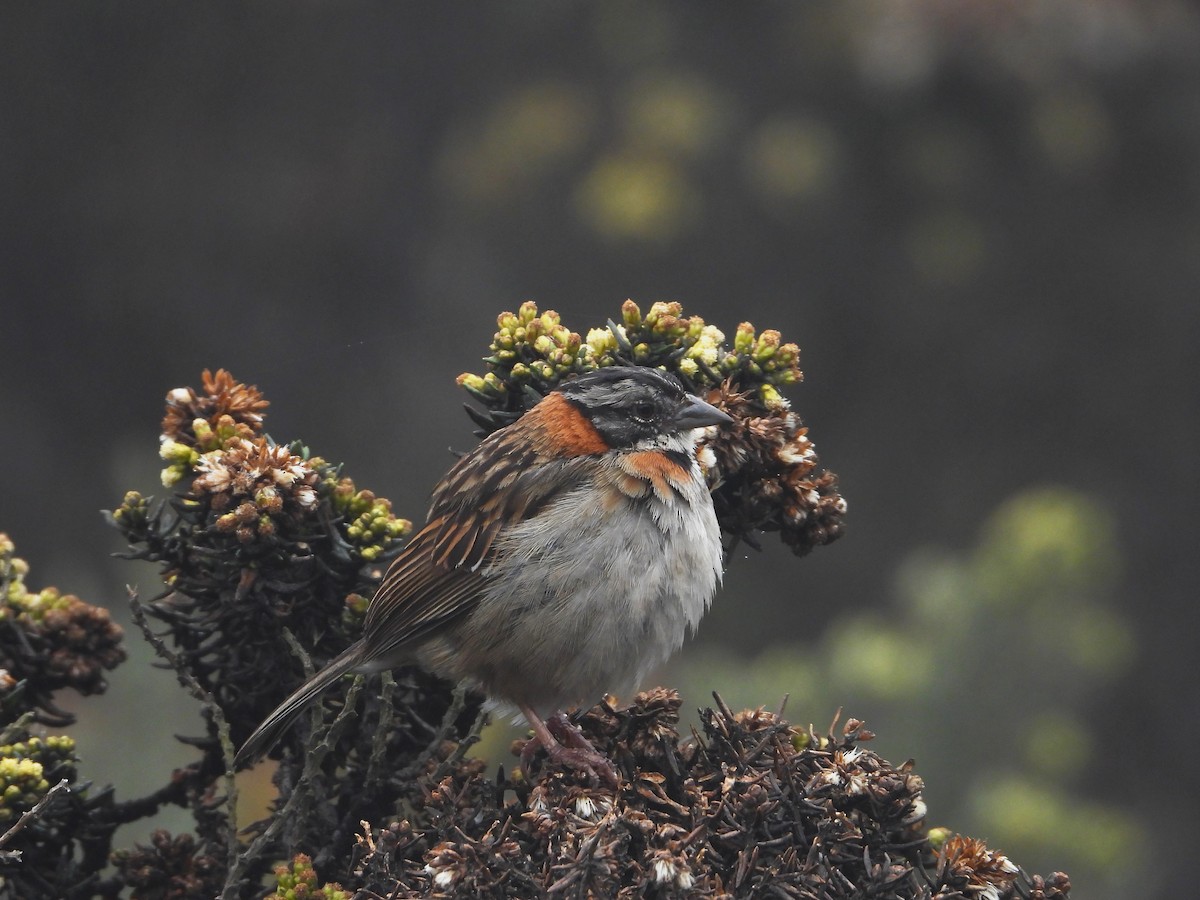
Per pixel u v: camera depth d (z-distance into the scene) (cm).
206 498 441
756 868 384
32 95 2002
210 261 2022
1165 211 1805
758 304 1789
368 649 448
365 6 1981
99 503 1944
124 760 762
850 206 1773
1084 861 861
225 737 434
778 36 1784
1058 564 910
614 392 477
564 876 360
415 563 475
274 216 2000
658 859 360
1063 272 1812
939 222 1764
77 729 769
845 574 1755
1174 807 1662
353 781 460
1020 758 882
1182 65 1702
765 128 1725
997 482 1827
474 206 1838
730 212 1739
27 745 441
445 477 500
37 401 1997
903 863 398
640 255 1777
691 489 478
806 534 485
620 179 1711
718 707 428
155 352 2025
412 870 387
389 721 438
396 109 2002
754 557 1705
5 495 1894
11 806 425
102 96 2020
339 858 440
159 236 2016
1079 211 1792
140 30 2008
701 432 479
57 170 2019
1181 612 1762
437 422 1880
